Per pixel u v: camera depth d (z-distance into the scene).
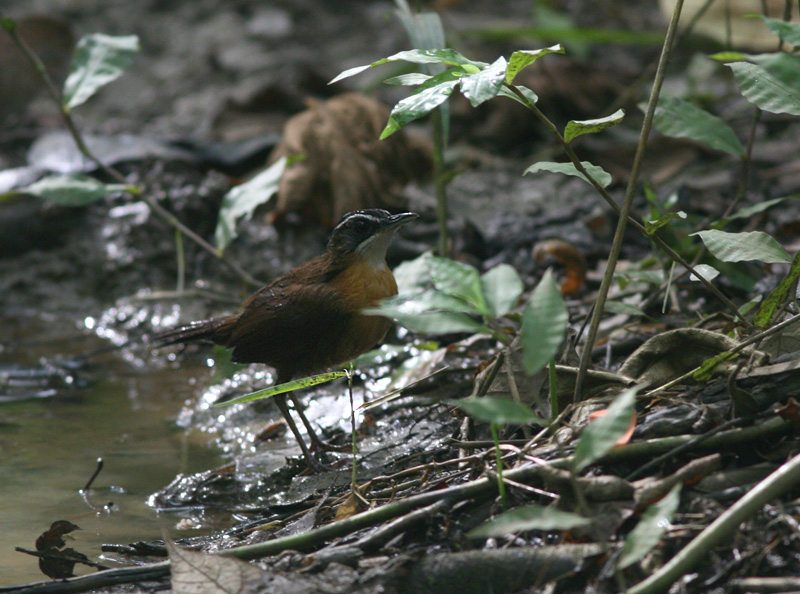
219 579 5.80
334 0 25.64
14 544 7.37
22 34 18.95
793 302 7.29
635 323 9.64
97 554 7.20
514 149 16.75
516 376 7.32
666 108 8.12
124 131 19.05
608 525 5.62
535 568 5.54
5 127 19.22
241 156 16.25
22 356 12.74
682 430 6.23
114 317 13.87
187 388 11.64
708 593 5.21
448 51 6.17
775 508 5.56
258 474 8.73
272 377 11.31
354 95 15.40
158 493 8.54
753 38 15.03
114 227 15.08
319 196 14.60
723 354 6.48
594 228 13.34
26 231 15.38
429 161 15.26
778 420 6.01
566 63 17.38
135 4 26.34
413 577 5.65
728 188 13.95
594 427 5.20
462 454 7.30
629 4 23.22
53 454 9.52
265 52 22.83
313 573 5.84
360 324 9.10
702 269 7.39
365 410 9.51
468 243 13.50
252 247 14.55
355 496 6.91
